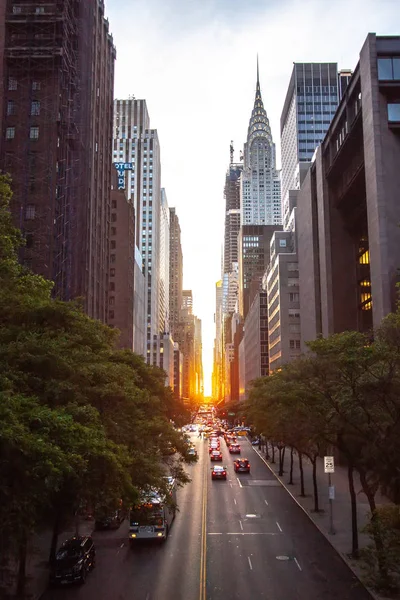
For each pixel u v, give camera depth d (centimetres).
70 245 7069
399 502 2553
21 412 1547
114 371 2570
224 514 4125
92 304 8156
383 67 5816
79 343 2588
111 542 3316
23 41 7131
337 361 2367
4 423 1313
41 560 2900
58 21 7200
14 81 7081
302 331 9975
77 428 1639
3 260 2492
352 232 7788
